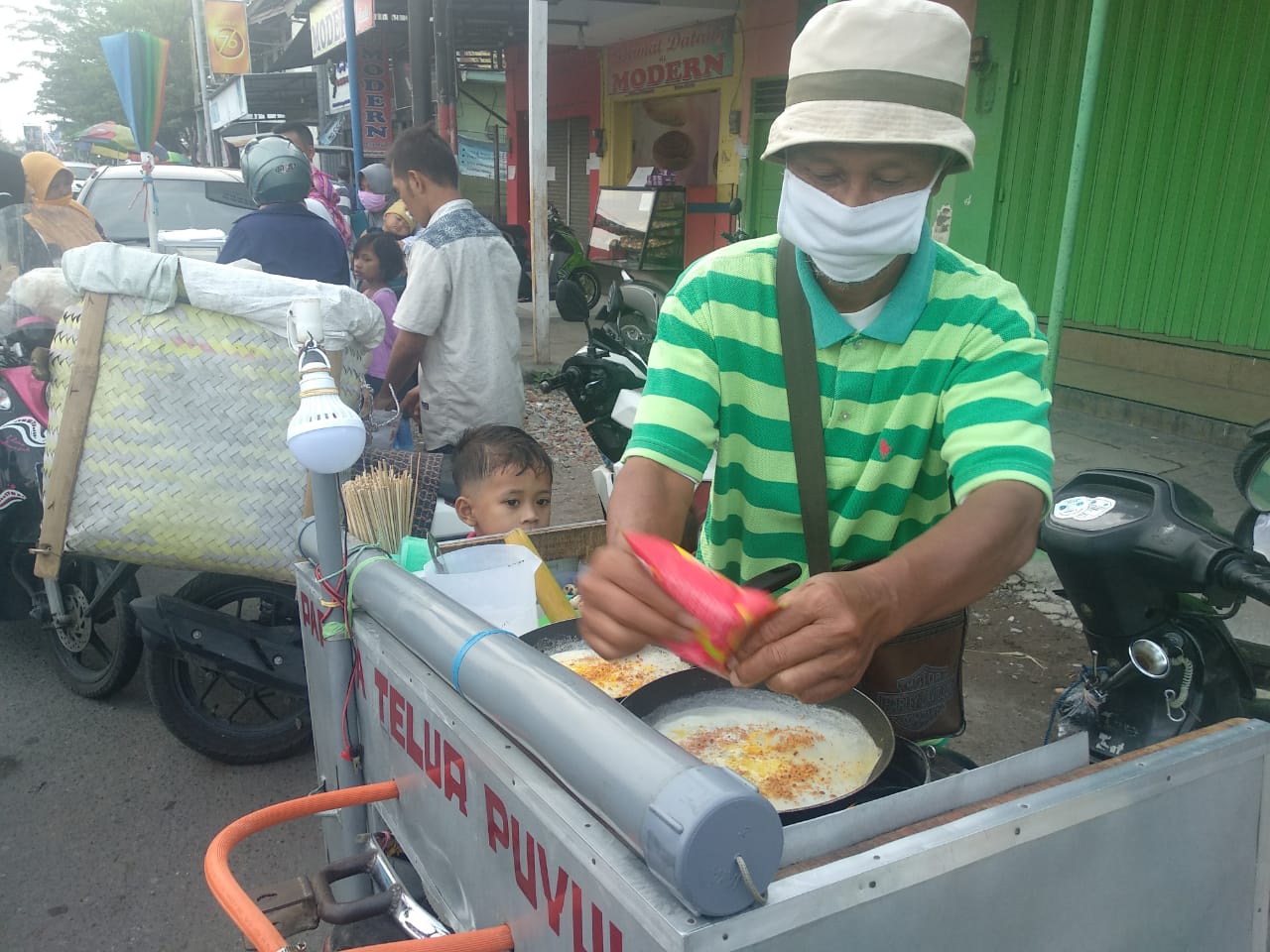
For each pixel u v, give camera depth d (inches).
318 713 70.5
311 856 109.2
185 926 98.1
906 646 51.1
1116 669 74.7
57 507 97.5
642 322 203.3
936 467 51.9
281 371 97.3
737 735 49.2
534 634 60.8
